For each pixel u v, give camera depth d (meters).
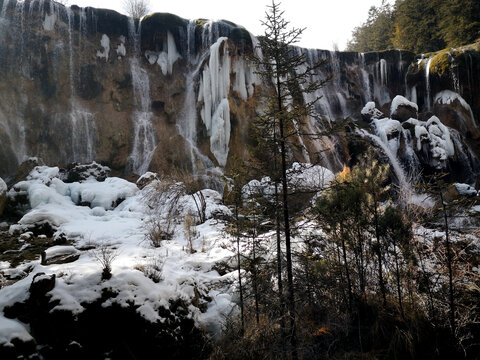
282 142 3.95
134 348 3.94
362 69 28.17
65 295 3.97
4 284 5.55
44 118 17.80
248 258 4.41
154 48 21.83
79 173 14.95
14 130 16.92
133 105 20.38
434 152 21.52
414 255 4.92
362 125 23.45
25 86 17.78
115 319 3.98
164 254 6.89
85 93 19.38
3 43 17.70
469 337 4.40
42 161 15.81
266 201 3.99
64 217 10.16
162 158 19.22
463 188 12.80
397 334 4.38
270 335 3.87
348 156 19.53
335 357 4.20
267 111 4.13
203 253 7.08
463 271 4.95
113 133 19.08
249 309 4.60
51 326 3.80
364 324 4.73
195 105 21.11
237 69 20.55
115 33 20.91
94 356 3.82
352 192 4.75
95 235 8.64
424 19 36.25
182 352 4.20
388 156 20.97
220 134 19.00
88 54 19.78
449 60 26.27
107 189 12.91
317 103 25.75
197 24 22.19
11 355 3.47
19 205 11.83
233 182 4.51
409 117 24.64
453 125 25.59
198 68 21.36
